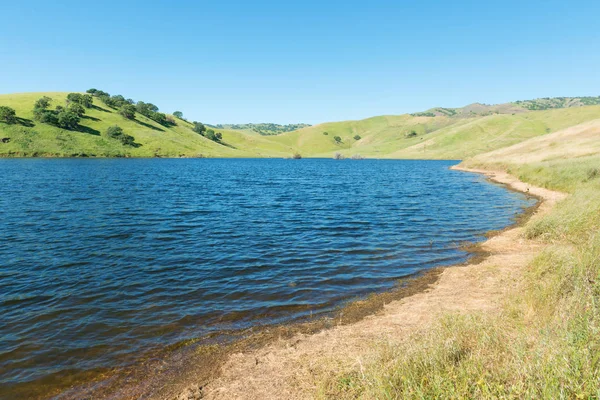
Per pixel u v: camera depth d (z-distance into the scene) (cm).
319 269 1305
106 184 4172
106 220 2134
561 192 3225
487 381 438
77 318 898
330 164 12281
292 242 1700
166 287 1115
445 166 10588
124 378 666
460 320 698
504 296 946
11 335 809
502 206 2800
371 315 922
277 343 782
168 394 618
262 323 888
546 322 609
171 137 16500
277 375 653
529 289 856
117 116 16150
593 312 548
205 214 2444
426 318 866
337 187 4516
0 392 622
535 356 456
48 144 11319
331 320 900
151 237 1755
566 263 916
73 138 12369
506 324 668
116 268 1284
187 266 1320
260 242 1695
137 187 4012
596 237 1069
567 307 614
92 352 750
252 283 1160
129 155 12875
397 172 7731
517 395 395
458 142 18175
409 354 558
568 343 463
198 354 745
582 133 7556
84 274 1214
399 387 480
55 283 1128
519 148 8306
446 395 433
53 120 12719
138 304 989
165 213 2431
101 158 11462
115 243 1628
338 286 1141
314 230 1970
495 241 1648
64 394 622
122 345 779
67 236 1730
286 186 4634
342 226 2080
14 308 948
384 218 2336
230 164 11275
